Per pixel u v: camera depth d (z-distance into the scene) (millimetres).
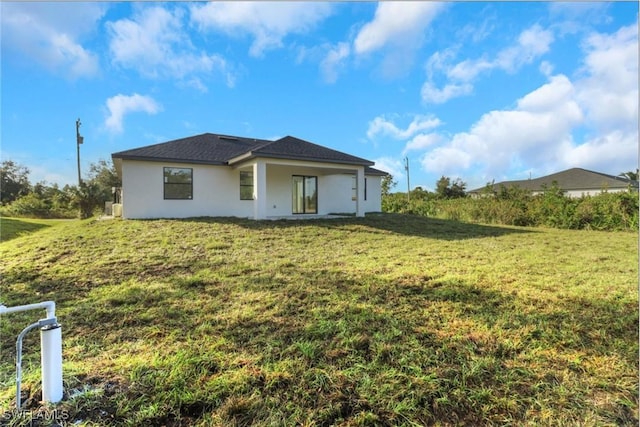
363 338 3309
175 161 13000
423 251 8211
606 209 14016
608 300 4523
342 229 11625
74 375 2633
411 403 2312
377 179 20094
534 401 2346
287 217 14141
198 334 3461
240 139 17703
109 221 12109
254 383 2551
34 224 16438
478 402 2338
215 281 5484
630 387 2508
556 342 3262
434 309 4152
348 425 2113
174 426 2096
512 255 7840
